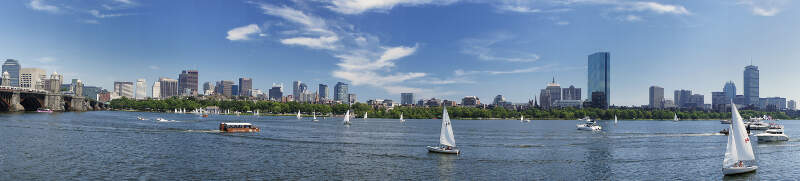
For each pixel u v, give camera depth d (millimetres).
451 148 121625
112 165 91438
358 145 136250
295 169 92250
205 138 146625
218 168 91250
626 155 121250
